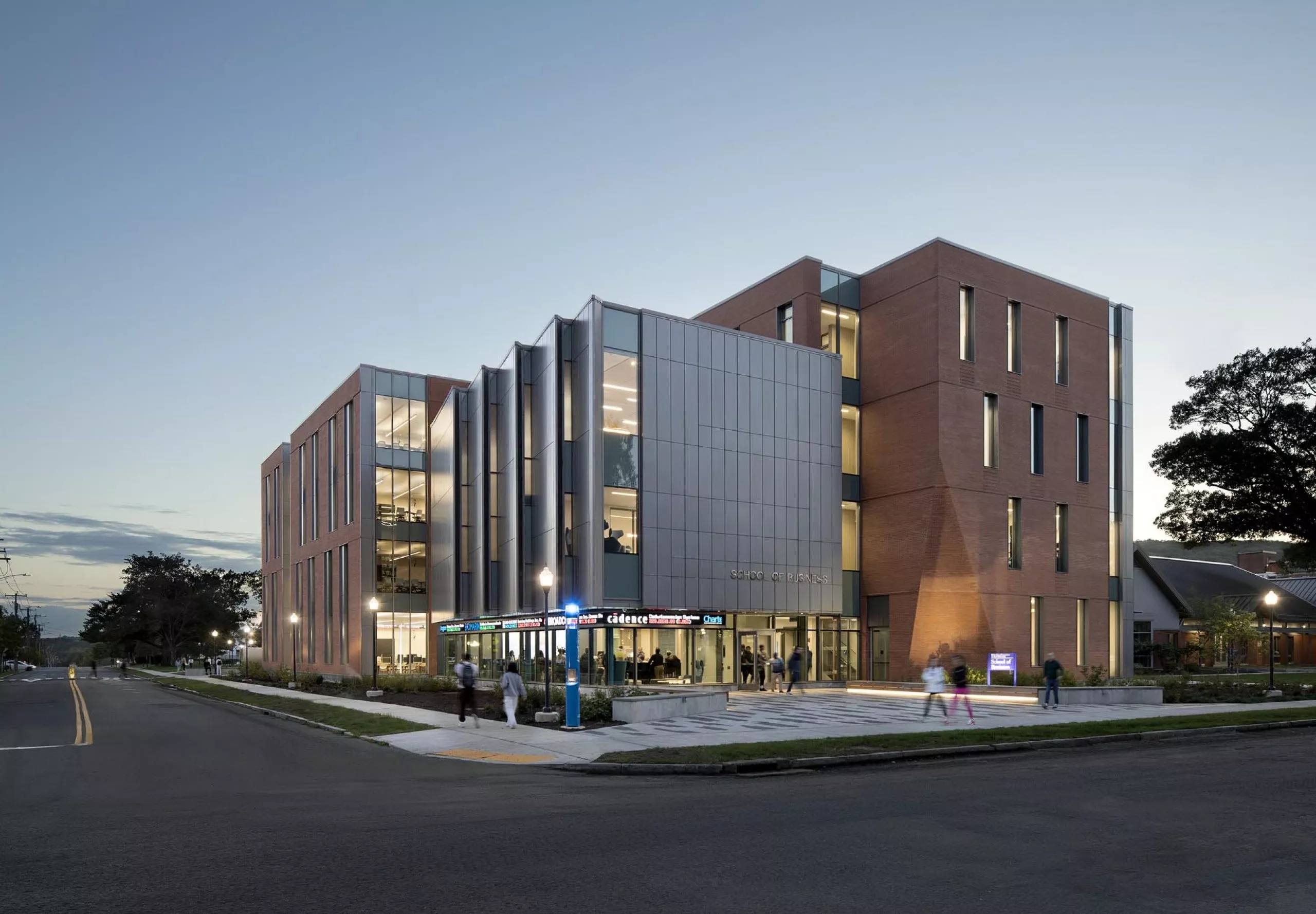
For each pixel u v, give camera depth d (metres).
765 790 14.66
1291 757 18.94
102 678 86.88
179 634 142.25
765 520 41.31
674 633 38.66
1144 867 9.22
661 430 38.97
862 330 45.50
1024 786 14.88
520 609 42.81
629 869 9.04
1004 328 43.84
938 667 27.06
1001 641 41.69
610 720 25.94
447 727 24.83
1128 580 47.69
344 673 58.19
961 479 41.25
